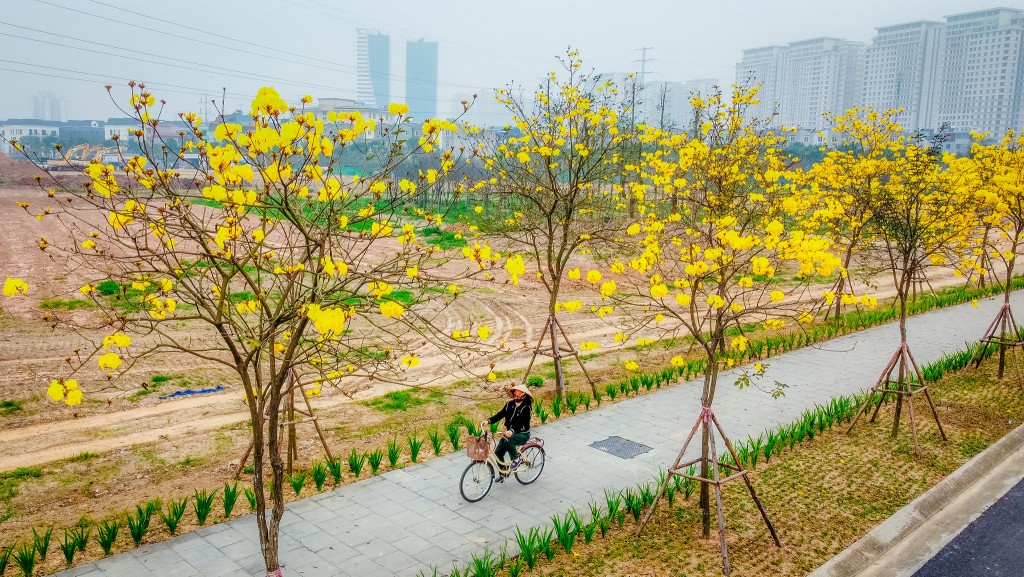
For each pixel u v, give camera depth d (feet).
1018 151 60.39
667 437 36.24
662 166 46.60
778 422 38.50
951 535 26.71
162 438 35.29
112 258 17.11
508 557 23.89
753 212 42.80
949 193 47.16
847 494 29.32
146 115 15.46
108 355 16.34
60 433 35.55
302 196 19.20
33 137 432.66
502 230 44.09
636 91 104.42
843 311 69.72
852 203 57.72
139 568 22.89
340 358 20.72
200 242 17.33
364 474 31.32
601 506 28.14
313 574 22.71
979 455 33.58
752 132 52.85
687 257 30.71
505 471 29.40
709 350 25.17
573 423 38.42
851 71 587.68
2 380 42.47
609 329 61.36
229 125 16.33
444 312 66.03
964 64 524.11
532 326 61.98
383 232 19.27
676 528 26.17
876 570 24.18
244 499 28.55
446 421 38.58
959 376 46.85
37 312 58.85
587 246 50.93
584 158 41.09
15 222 119.85
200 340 53.67
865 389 44.88
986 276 92.27
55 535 25.13
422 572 22.95
